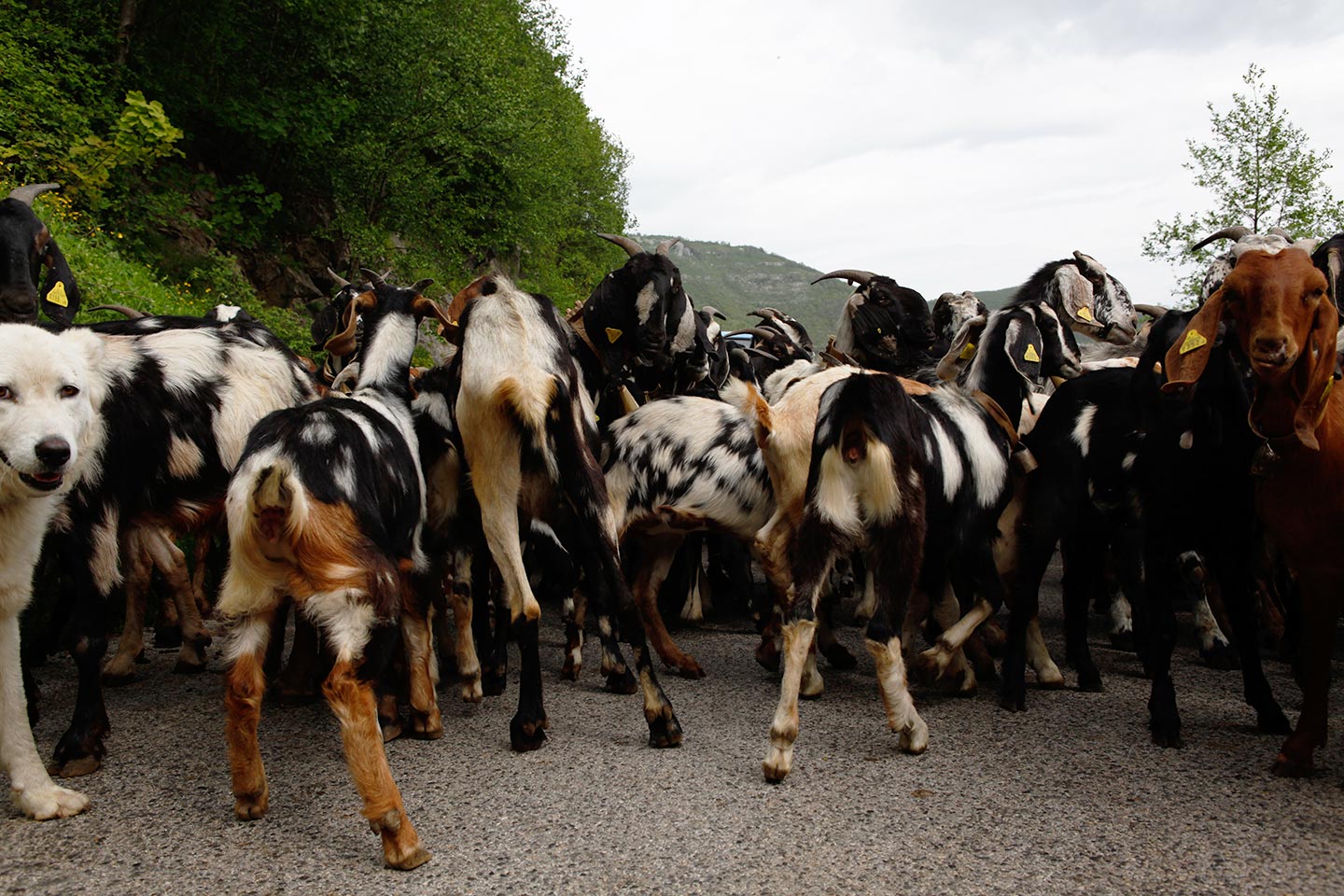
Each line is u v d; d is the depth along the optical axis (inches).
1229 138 563.8
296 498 139.4
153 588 279.9
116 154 528.4
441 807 155.3
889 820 148.6
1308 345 157.1
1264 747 182.9
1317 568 164.1
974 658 240.5
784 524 223.1
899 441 176.7
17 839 143.5
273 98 700.0
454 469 214.4
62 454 145.3
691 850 138.6
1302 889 125.3
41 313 275.3
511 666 252.8
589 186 1440.7
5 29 555.8
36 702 198.4
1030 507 224.8
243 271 679.7
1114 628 281.1
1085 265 368.5
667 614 332.8
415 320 215.3
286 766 174.2
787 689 168.9
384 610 144.1
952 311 384.8
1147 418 197.3
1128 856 135.2
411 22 768.3
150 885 129.6
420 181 856.9
